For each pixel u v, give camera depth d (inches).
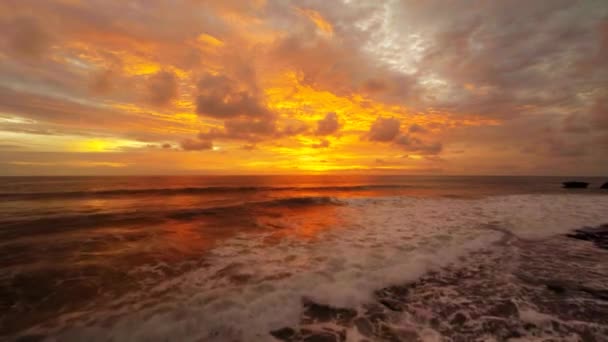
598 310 156.8
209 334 134.5
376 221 406.9
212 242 294.7
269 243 290.2
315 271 210.8
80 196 735.1
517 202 609.6
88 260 236.8
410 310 157.5
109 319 146.3
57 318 148.0
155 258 242.5
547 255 255.9
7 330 137.3
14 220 402.3
